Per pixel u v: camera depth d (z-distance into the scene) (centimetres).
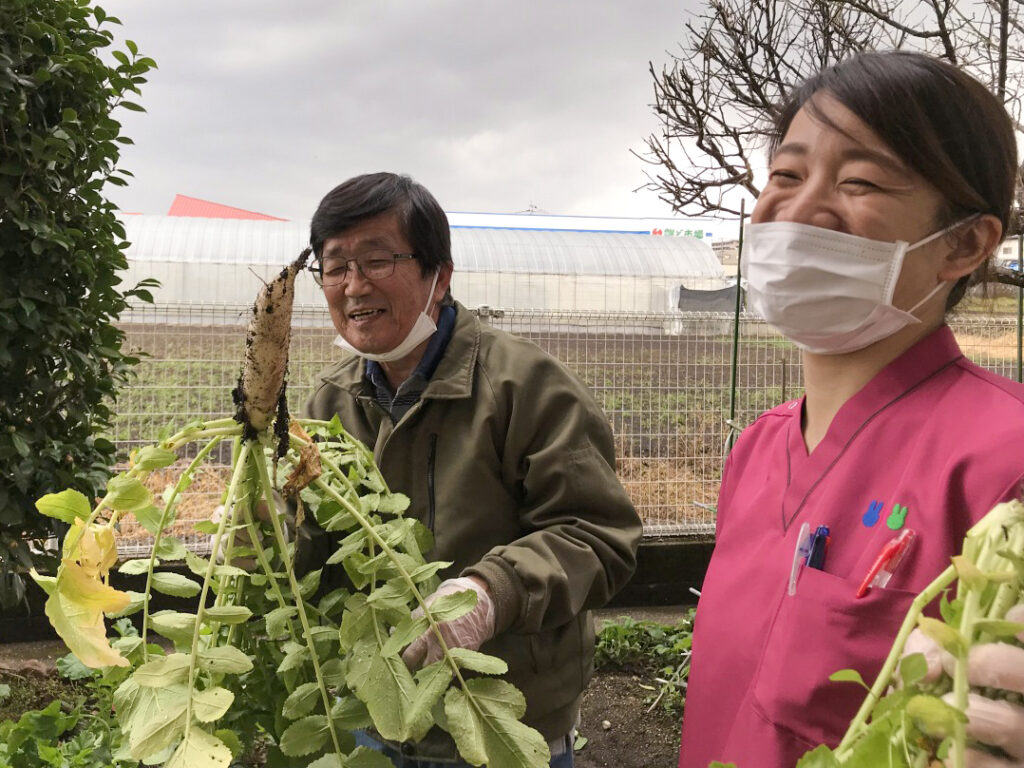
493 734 104
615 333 513
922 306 115
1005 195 114
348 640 109
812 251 114
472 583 145
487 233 1032
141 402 469
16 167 326
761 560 120
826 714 102
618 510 172
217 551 110
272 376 110
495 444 173
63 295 350
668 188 431
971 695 66
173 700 98
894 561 100
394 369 182
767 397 526
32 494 351
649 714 395
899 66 110
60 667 335
